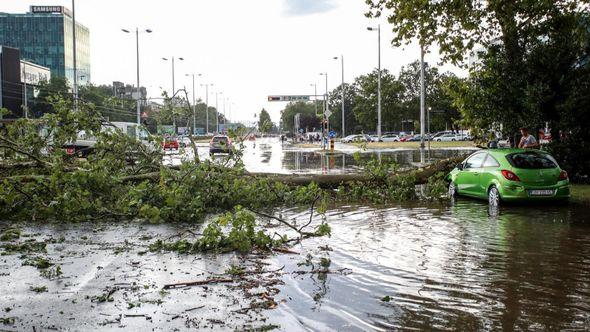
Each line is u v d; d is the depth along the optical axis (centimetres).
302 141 9288
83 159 1442
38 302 489
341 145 6294
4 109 1264
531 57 1591
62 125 1277
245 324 431
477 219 965
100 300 493
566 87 1550
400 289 525
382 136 8556
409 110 8938
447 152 3928
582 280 551
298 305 479
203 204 1073
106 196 1073
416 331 415
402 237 790
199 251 713
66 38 13888
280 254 690
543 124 1590
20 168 1187
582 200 1192
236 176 1245
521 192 1118
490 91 1678
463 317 445
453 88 1802
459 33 1756
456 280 555
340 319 442
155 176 1227
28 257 678
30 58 13650
